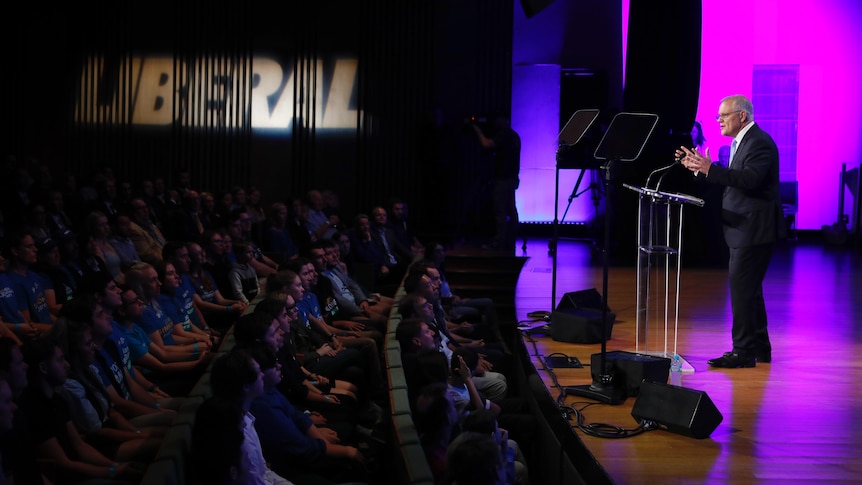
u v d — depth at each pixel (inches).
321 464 191.9
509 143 484.1
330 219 463.5
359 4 549.6
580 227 681.6
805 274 507.2
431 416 172.1
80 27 547.2
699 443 200.5
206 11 550.3
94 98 550.9
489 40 546.9
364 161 553.6
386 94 552.1
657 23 553.3
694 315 364.5
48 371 163.2
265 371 184.2
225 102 553.9
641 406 212.2
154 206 449.7
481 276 447.5
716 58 693.3
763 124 694.5
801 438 203.9
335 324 316.5
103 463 167.2
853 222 684.7
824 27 686.5
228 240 338.6
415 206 553.6
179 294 287.3
